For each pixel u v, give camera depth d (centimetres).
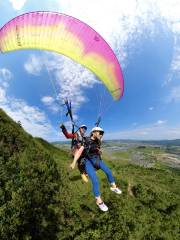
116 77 1152
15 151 1738
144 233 1744
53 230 1324
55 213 1423
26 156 1752
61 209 1488
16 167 1551
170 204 2395
